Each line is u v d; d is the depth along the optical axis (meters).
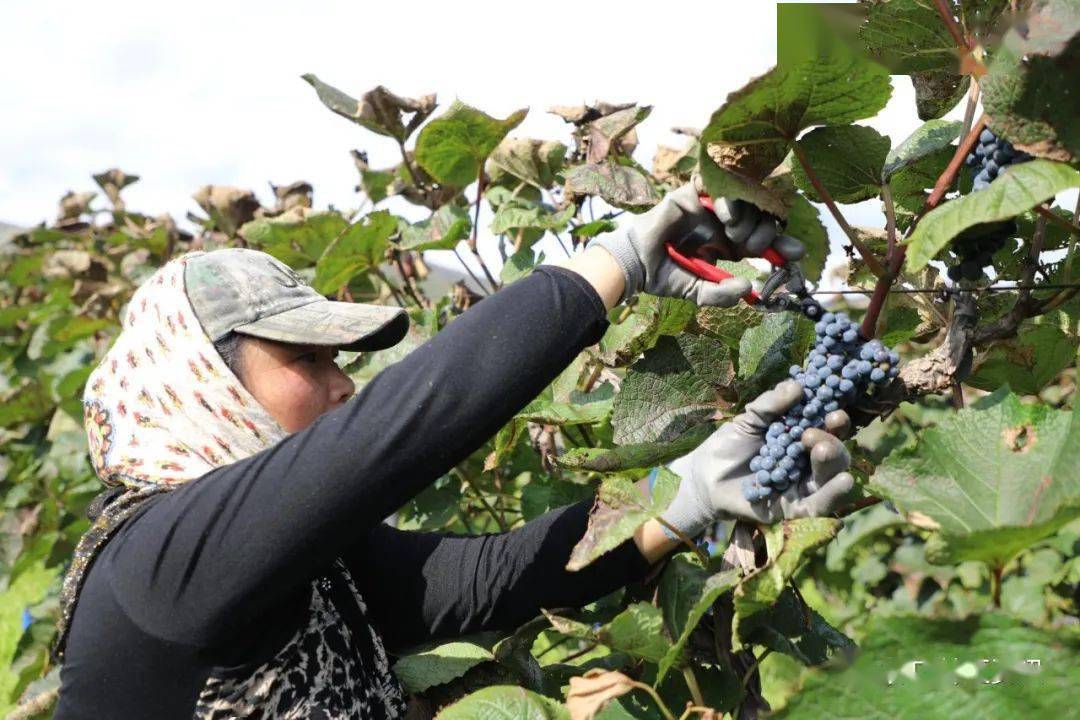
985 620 1.16
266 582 1.38
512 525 2.92
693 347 1.61
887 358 1.33
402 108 2.56
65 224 5.61
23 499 5.45
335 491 1.33
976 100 1.39
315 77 2.54
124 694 1.44
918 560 3.33
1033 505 1.24
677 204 1.39
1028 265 1.53
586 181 2.05
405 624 1.76
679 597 1.50
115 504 1.56
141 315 1.71
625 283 1.40
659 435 1.60
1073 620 2.81
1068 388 2.88
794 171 1.58
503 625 1.74
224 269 1.70
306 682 1.50
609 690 1.45
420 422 1.33
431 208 2.89
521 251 2.62
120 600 1.43
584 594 1.68
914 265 1.20
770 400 1.37
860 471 1.58
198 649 1.41
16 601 6.27
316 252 3.13
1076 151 1.18
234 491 1.38
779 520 1.37
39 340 5.59
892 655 1.18
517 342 1.34
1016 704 1.12
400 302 2.90
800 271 1.43
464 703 1.51
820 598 4.28
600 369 2.36
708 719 1.43
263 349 1.66
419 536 1.82
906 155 1.58
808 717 1.21
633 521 1.39
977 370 1.88
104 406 1.69
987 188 1.19
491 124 2.41
